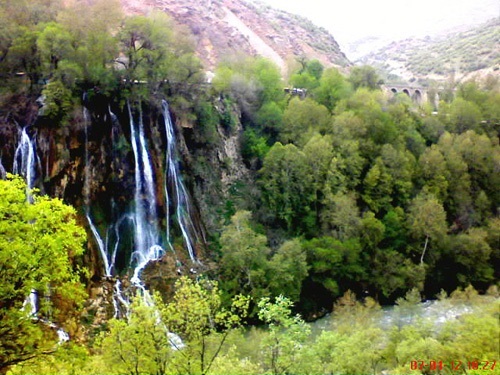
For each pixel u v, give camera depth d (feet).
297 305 176.14
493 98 316.60
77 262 148.05
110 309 147.43
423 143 259.80
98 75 161.58
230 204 205.46
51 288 71.87
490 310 143.43
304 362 98.58
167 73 180.96
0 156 149.07
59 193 154.30
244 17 488.02
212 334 78.33
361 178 220.02
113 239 164.04
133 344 70.13
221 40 407.23
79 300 72.54
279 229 196.75
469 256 206.59
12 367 74.23
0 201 63.41
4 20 151.23
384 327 161.89
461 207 234.58
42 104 154.71
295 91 277.85
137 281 161.27
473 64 645.51
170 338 74.54
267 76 245.24
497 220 225.97
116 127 170.81
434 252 205.26
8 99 155.84
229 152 217.97
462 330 120.16
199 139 202.90
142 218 173.99
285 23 564.71
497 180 252.01
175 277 168.25
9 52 154.30
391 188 218.59
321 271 178.70
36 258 64.23
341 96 265.54
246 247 163.73
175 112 190.90
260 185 207.62
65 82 156.46
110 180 168.14
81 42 165.27
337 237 191.62
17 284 65.16
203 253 184.85
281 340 91.35
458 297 184.14
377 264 192.44
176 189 188.75
